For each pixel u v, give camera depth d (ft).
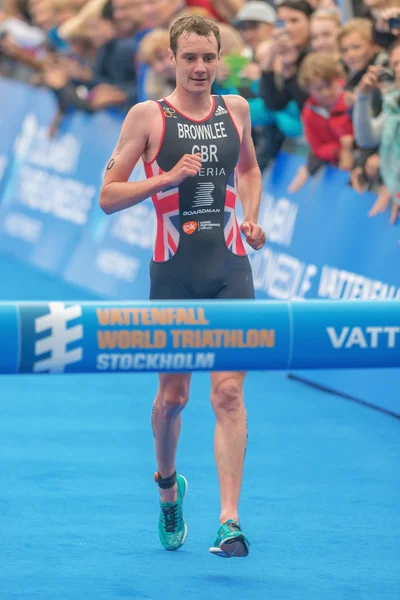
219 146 36.04
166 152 35.63
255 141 76.07
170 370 25.36
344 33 64.23
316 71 64.95
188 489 45.80
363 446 54.34
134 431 56.70
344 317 25.89
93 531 39.93
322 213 68.69
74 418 59.52
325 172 69.15
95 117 99.96
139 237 90.94
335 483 47.37
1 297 93.61
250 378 72.33
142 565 36.42
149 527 40.68
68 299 93.61
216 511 42.91
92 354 24.70
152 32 85.25
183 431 56.80
